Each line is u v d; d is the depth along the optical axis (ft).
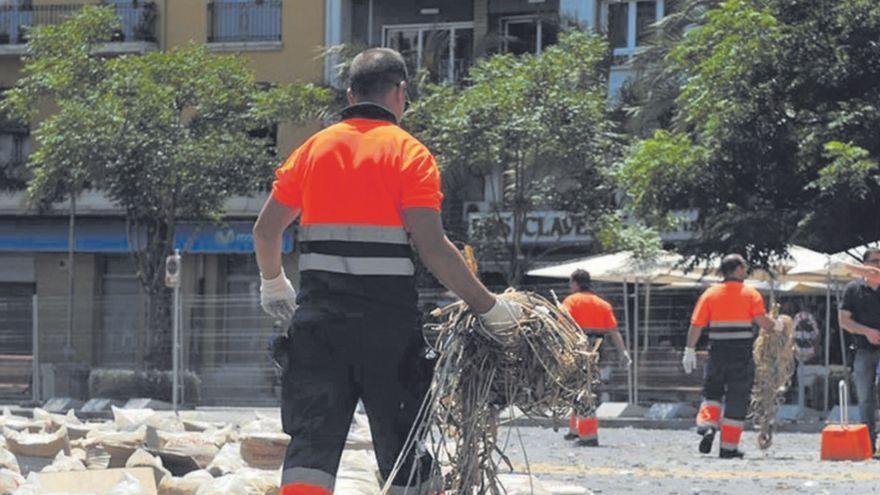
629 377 126.62
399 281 24.25
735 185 128.67
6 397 152.87
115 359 158.40
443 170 158.40
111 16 169.89
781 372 76.54
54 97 172.04
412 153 24.38
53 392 151.64
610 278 129.80
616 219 156.97
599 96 157.79
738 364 73.67
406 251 24.39
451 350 24.82
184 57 169.27
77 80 168.45
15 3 199.72
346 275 24.11
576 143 155.63
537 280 168.04
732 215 125.70
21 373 153.17
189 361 146.00
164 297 165.58
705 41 132.57
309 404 24.04
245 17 192.85
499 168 163.84
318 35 189.88
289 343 24.43
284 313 26.21
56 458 44.09
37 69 168.86
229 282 189.06
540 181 160.15
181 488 37.93
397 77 25.14
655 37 158.40
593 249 163.43
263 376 144.36
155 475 40.42
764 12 128.26
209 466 42.39
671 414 124.47
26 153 196.13
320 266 24.25
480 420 25.26
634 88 164.45
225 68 171.53
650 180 129.59
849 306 78.69
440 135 158.40
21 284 196.54
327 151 24.56
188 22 194.49
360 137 24.59
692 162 128.67
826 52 127.54
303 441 23.99
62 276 194.39
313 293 24.22
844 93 129.29
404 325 24.25
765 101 127.13
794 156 128.06
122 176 164.45
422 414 24.53
